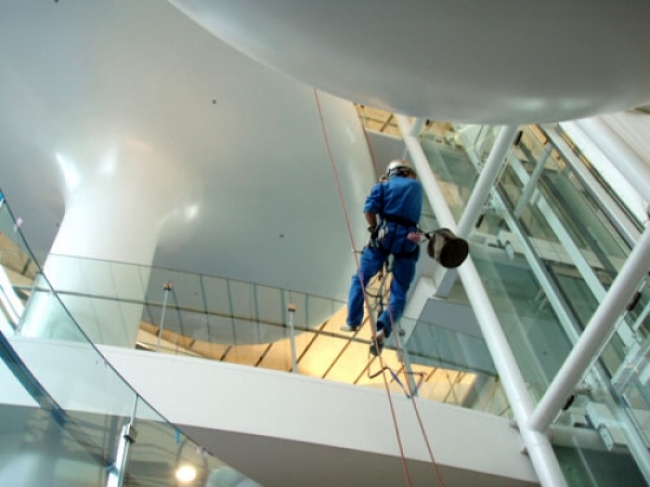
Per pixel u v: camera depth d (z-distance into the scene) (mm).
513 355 6934
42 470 3381
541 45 2910
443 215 8617
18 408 3398
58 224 10023
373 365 6996
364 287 5652
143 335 6859
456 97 3406
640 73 3090
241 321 7387
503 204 7926
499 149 7543
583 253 6402
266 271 10805
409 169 6027
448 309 10039
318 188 9922
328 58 3354
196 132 9055
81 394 3889
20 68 8312
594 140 5164
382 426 6152
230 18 3336
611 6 2689
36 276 4219
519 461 6309
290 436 5758
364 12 2957
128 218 8594
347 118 9961
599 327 5445
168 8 8195
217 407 5805
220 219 9922
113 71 8461
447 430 6371
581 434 5934
